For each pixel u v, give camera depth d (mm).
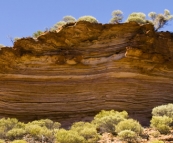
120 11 21203
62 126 17375
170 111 15734
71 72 18922
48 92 18734
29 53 19000
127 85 18625
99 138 12773
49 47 19219
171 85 19203
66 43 19234
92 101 18500
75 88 18688
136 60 18672
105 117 14281
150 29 19297
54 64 18969
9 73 19000
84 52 19172
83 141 12070
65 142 11984
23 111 18625
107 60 18953
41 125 15336
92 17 21391
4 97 18781
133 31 19344
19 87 18859
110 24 19203
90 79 18797
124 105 18422
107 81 18672
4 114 18641
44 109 18578
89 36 19219
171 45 19766
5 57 19016
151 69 18875
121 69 18750
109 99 18469
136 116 18047
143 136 12859
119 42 19250
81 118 18234
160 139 12312
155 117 14586
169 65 19234
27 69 19047
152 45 19047
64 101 18578
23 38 19234
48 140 12797
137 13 22188
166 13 22078
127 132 12422
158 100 18781
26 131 13789
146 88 18781
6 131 14180
